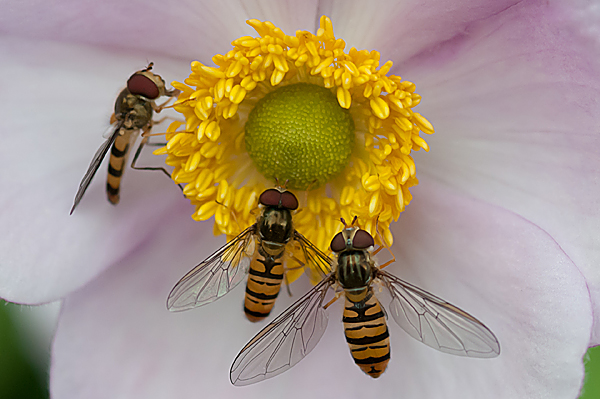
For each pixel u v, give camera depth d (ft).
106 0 0.41
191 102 0.41
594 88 0.40
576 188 0.41
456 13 0.41
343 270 0.41
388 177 0.41
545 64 0.41
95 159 0.41
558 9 0.40
